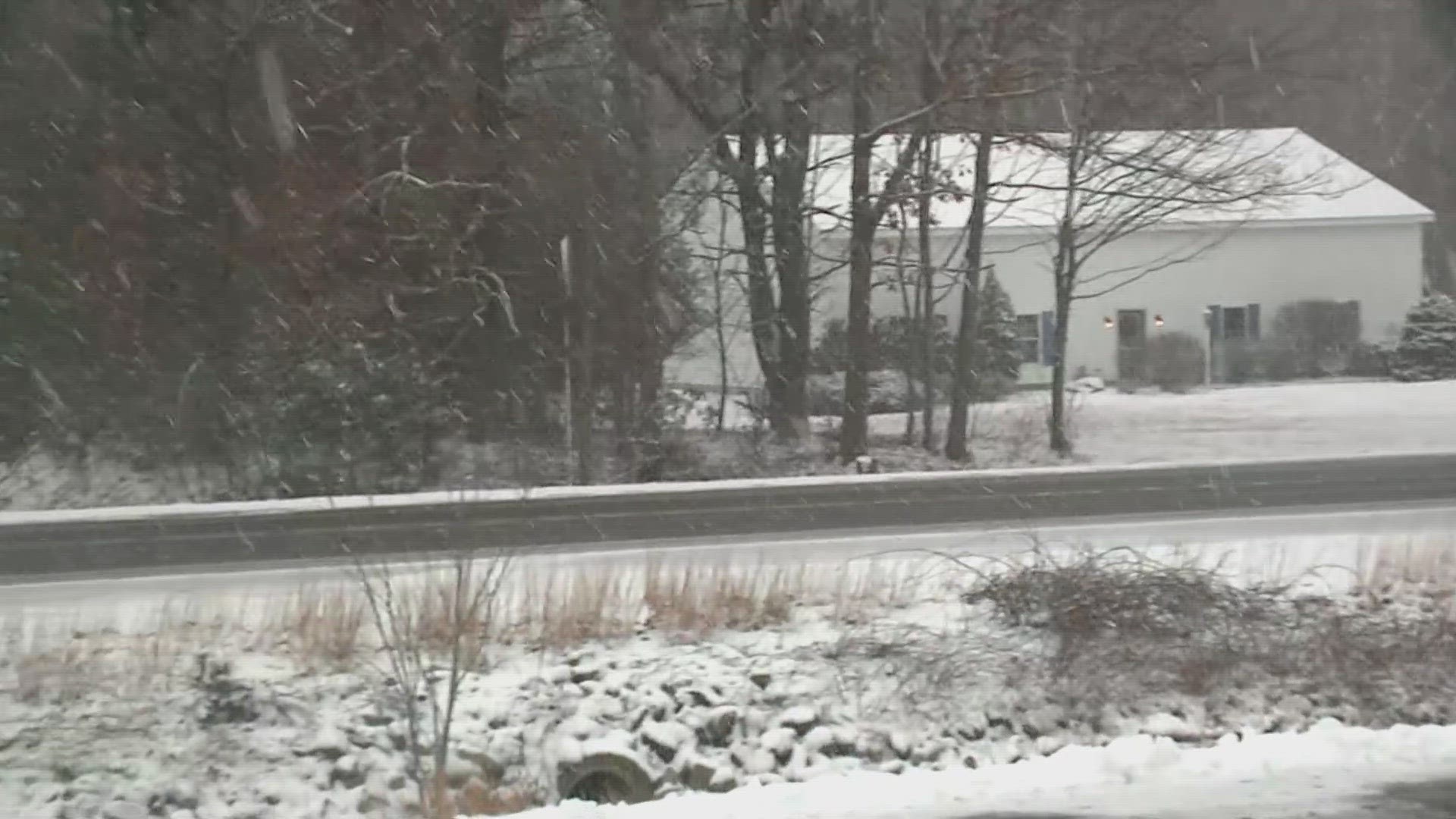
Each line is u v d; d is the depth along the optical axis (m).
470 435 25.77
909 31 27.84
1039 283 42.75
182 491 24.16
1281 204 36.78
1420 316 44.12
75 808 9.87
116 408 25.36
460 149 26.97
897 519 17.73
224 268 26.55
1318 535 15.86
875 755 11.10
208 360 25.47
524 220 26.70
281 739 10.60
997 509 18.56
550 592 12.31
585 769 10.64
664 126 28.06
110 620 12.16
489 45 27.56
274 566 14.69
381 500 19.84
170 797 10.07
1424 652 12.36
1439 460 24.94
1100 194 28.41
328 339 25.22
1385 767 9.54
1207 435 31.62
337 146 27.42
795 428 28.75
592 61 27.62
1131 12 27.47
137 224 26.78
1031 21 27.55
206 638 11.76
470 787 10.43
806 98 27.81
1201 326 44.19
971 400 31.38
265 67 26.86
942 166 29.98
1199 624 12.47
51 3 27.48
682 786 10.77
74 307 26.12
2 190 26.69
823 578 13.48
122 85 27.45
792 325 28.78
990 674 11.81
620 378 26.83
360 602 11.96
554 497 20.11
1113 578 12.58
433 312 26.50
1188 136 28.30
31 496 23.98
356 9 27.44
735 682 11.49
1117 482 21.69
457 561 10.98
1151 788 9.12
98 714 10.70
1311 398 38.94
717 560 14.08
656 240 27.02
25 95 27.19
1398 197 45.31
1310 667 12.12
